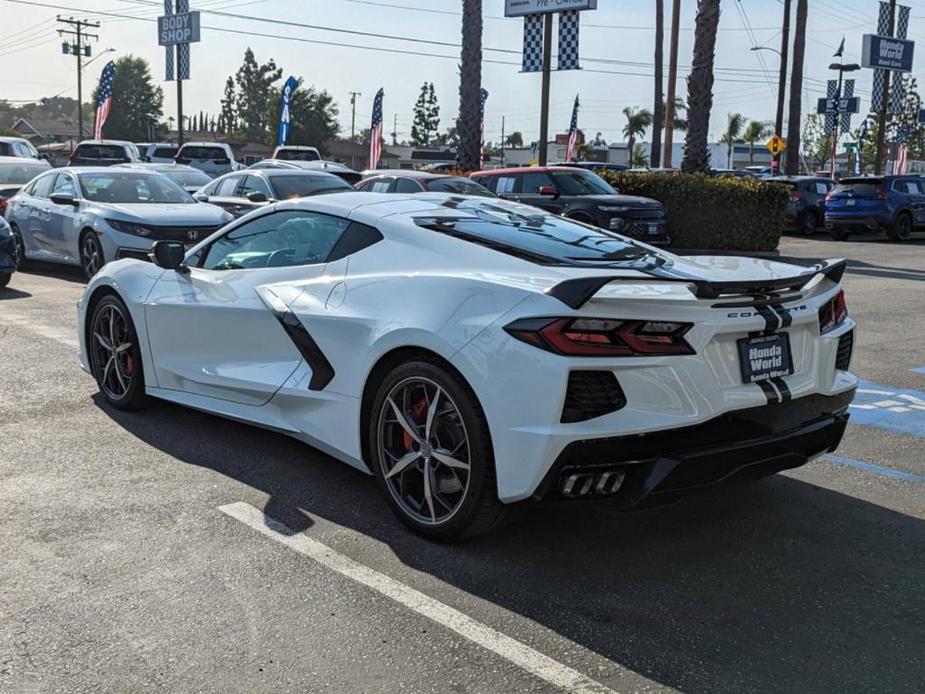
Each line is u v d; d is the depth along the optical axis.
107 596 3.24
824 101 43.12
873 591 3.44
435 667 2.82
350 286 4.17
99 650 2.88
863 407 6.22
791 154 30.11
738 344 3.52
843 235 23.39
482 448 3.48
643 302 3.28
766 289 3.55
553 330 3.27
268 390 4.50
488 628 3.08
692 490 3.46
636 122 79.81
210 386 4.90
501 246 3.98
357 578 3.43
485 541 3.82
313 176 13.84
